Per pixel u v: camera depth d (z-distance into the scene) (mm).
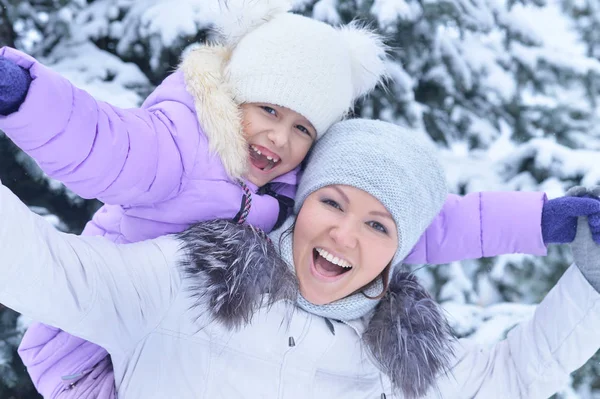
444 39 3240
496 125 3432
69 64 2861
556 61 3506
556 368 1875
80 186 1403
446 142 3283
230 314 1548
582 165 3141
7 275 1261
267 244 1658
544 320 1914
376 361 1773
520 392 1916
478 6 3459
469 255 2006
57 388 1703
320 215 1700
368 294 1786
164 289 1547
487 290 3250
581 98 3578
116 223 1773
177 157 1611
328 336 1737
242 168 1716
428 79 3244
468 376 1916
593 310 1822
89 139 1343
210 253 1574
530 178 3223
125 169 1448
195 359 1606
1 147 2754
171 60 2906
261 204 1775
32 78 1232
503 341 2020
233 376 1625
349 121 1840
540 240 1928
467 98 3410
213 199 1664
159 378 1597
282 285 1635
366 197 1689
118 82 2828
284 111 1796
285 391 1664
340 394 1755
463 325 3025
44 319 1366
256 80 1762
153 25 2850
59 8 2998
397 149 1744
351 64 1978
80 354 1709
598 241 1799
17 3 2924
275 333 1671
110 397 1698
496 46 3537
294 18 1856
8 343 2773
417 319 1784
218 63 1807
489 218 1976
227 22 1875
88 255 1430
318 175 1750
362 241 1688
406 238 1747
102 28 2957
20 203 1290
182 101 1696
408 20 3012
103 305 1438
